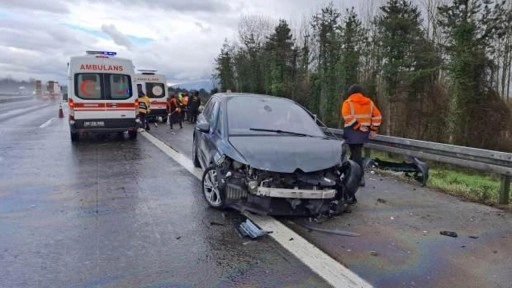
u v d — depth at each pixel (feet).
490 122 98.94
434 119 109.40
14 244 14.85
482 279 12.69
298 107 23.97
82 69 42.11
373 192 23.44
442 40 124.16
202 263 13.51
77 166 29.96
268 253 14.37
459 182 31.27
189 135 52.31
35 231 16.19
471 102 98.43
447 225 17.78
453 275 12.92
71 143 42.86
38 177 26.07
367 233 16.56
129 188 23.35
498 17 104.27
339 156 18.93
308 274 12.79
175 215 18.42
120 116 43.75
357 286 12.07
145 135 51.70
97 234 15.96
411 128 115.55
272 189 17.13
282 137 20.27
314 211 17.83
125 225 17.02
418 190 24.20
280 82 178.19
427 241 15.80
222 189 18.22
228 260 13.76
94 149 38.75
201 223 17.39
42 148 39.04
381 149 31.12
